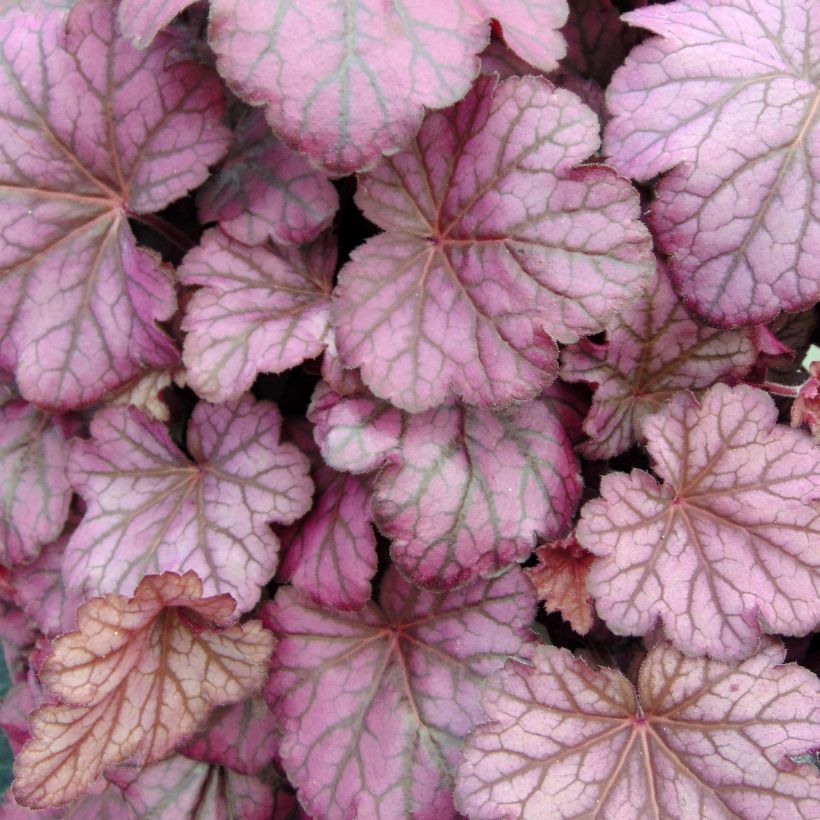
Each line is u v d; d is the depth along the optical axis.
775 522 0.51
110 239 0.53
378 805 0.52
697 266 0.52
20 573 0.56
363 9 0.49
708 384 0.54
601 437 0.53
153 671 0.52
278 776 0.56
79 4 0.52
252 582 0.53
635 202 0.50
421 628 0.54
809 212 0.51
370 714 0.53
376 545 0.52
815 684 0.50
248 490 0.54
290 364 0.52
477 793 0.50
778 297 0.52
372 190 0.52
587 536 0.51
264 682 0.53
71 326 0.53
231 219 0.53
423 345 0.51
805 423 0.53
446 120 0.52
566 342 0.50
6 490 0.56
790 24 0.53
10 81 0.52
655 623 0.51
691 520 0.52
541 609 0.56
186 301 0.54
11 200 0.53
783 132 0.52
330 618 0.54
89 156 0.53
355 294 0.52
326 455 0.51
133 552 0.53
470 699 0.53
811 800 0.50
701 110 0.52
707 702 0.51
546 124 0.51
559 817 0.50
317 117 0.49
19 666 0.61
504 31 0.50
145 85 0.52
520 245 0.51
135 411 0.54
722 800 0.51
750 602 0.51
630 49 0.55
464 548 0.51
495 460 0.52
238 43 0.49
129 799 0.56
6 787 0.65
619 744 0.51
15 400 0.56
